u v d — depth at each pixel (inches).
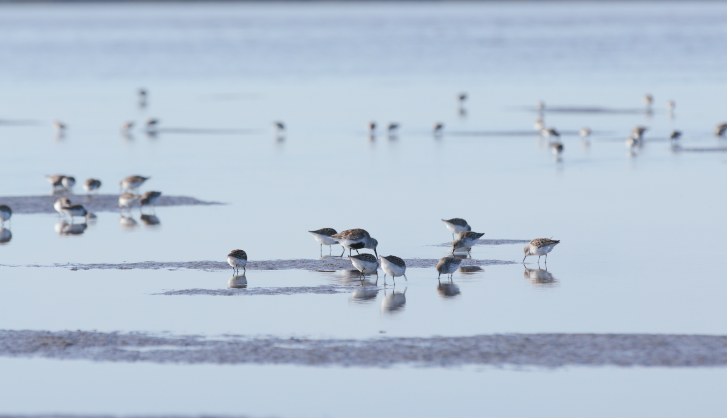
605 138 2778.1
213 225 1605.6
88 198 1897.1
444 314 1048.8
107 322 1033.5
